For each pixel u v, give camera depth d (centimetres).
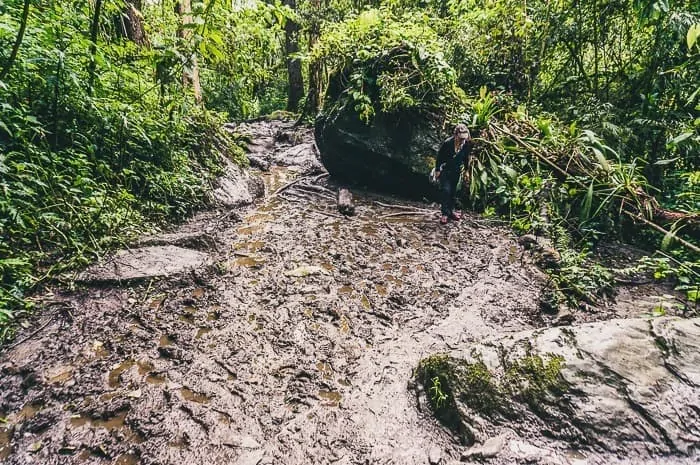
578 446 191
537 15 711
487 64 777
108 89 453
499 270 411
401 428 220
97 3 381
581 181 525
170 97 548
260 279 372
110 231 385
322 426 220
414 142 611
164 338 285
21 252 317
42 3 386
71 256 344
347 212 553
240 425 218
